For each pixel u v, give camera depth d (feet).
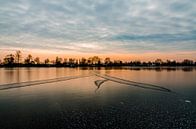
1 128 40.09
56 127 40.55
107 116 47.88
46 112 51.55
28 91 85.46
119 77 163.12
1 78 146.82
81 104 60.90
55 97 71.92
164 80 134.72
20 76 167.43
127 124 42.11
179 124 41.96
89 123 42.80
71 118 46.39
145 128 39.88
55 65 579.07
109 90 89.66
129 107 56.95
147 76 172.35
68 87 99.09
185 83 116.26
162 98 70.59
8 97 71.82
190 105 59.36
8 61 499.51
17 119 45.70
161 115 48.67
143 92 84.07
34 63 542.57
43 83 116.47
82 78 154.10
